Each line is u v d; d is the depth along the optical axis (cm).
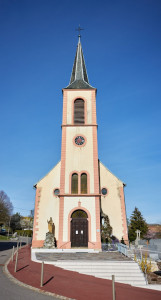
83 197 2322
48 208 2473
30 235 6606
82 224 2248
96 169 2453
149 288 1148
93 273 1337
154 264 1606
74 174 2458
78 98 2827
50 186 2572
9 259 1766
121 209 2484
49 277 1201
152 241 2331
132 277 1278
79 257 1678
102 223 2353
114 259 1572
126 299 918
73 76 3356
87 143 2578
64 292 964
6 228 7500
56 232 2367
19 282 1070
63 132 2636
